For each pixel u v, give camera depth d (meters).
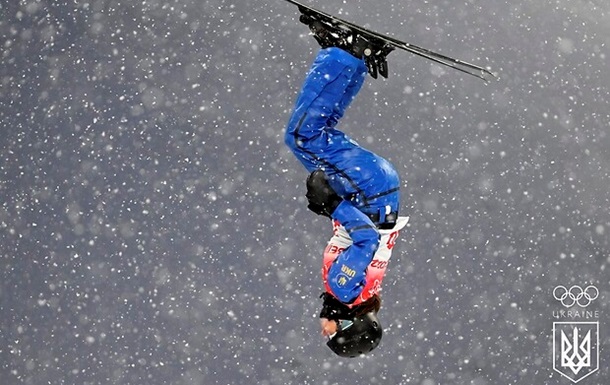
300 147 17.94
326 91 17.72
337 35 17.91
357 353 19.38
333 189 18.08
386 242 18.97
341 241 18.78
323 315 19.33
